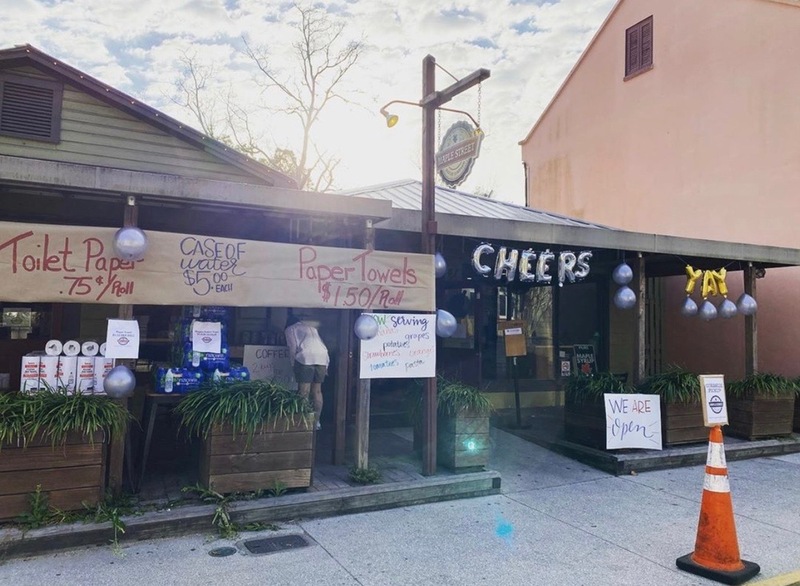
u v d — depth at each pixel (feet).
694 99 38.45
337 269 17.12
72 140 26.05
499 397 31.07
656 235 24.13
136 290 14.65
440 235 21.83
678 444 24.00
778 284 32.86
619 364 34.12
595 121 47.16
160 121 26.99
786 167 32.53
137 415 21.85
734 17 36.01
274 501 15.44
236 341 23.70
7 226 13.60
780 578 12.85
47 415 13.30
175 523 14.15
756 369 28.32
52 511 13.48
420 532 15.15
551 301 33.12
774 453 25.89
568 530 15.67
